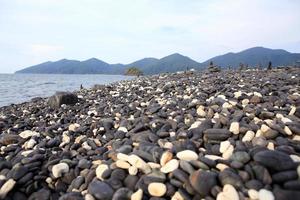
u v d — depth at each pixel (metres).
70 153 0.80
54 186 0.67
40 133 1.10
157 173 0.56
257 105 1.02
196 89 1.69
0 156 0.86
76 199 0.57
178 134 0.75
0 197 0.60
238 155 0.54
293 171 0.47
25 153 0.81
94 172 0.63
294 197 0.43
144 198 0.53
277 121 0.76
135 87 2.64
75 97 2.08
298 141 0.64
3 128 1.34
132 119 1.09
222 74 3.04
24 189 0.63
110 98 2.08
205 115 0.95
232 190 0.47
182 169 0.55
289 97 1.12
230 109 0.96
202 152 0.64
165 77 3.64
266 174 0.49
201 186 0.50
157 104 1.33
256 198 0.46
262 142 0.63
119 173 0.59
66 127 1.17
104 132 1.01
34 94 4.50
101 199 0.55
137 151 0.65
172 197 0.52
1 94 4.48
